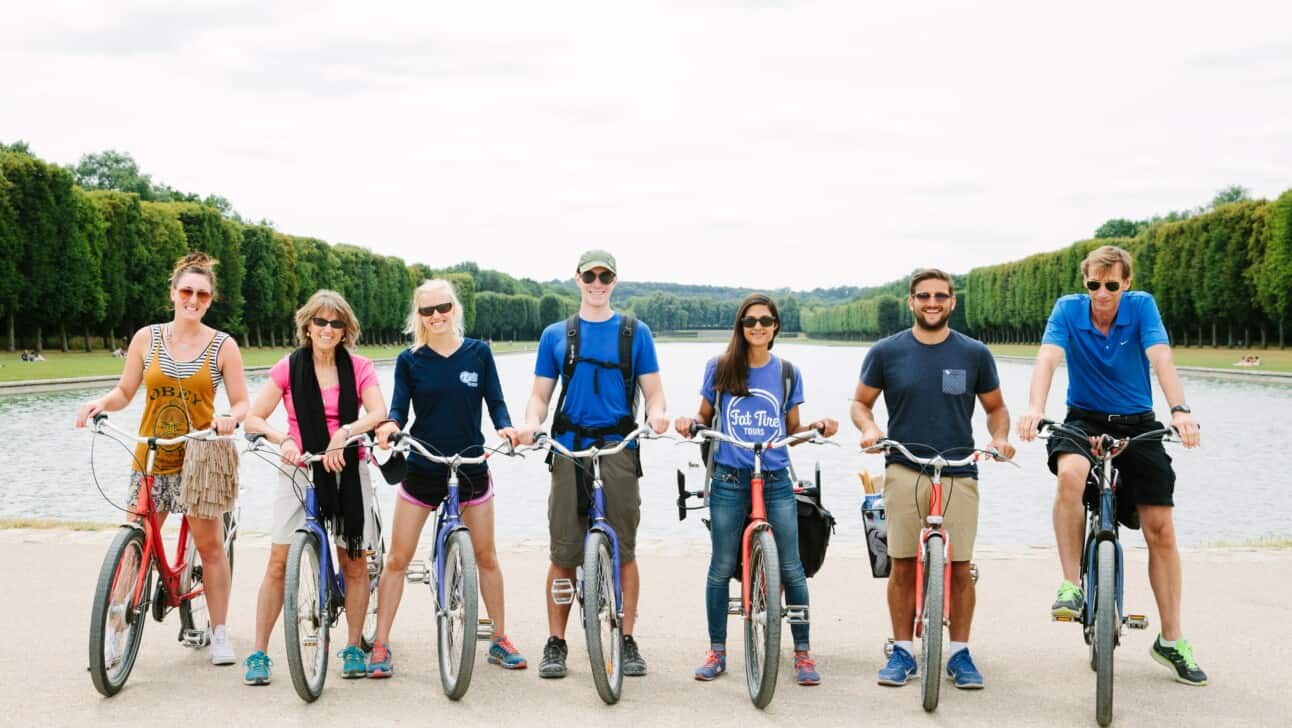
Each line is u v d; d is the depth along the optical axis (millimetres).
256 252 73375
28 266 51000
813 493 5859
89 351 59906
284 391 5762
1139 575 7941
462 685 5160
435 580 5492
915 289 5520
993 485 15000
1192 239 67625
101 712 5020
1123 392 5594
